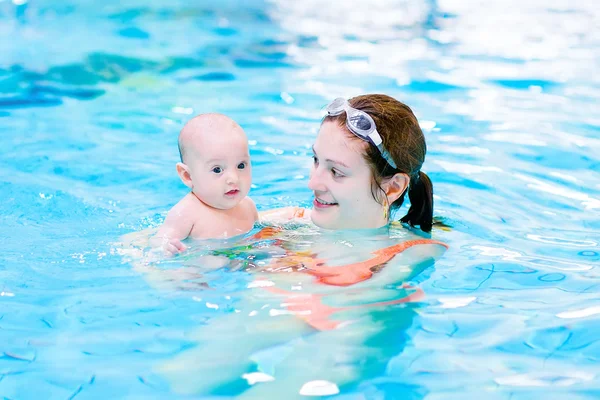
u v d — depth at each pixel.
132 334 2.84
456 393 2.41
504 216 4.39
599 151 5.67
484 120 6.55
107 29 10.23
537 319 2.95
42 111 6.89
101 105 7.12
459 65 8.59
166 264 3.51
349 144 3.50
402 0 12.88
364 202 3.68
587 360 2.62
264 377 2.52
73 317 3.00
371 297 3.13
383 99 3.70
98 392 2.45
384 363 2.60
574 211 4.50
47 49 9.04
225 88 7.74
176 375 2.54
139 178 5.20
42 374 2.57
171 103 7.20
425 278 3.36
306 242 3.74
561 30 10.31
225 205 3.91
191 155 3.88
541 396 2.39
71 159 5.58
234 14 11.56
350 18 11.50
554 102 7.07
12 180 5.04
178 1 12.12
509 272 3.46
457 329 2.85
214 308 3.04
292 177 5.15
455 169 5.34
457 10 11.98
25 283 3.35
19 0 11.29
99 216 4.41
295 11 11.94
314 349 2.70
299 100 7.25
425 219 3.95
